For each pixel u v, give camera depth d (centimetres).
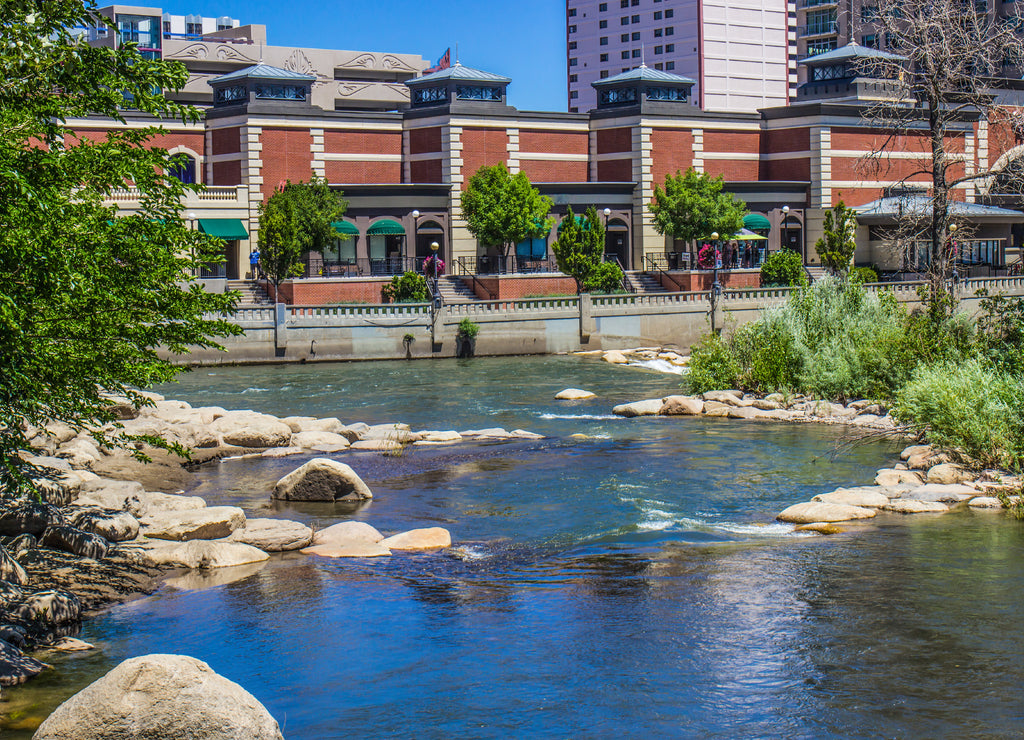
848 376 3434
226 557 1716
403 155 7381
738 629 1368
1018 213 7344
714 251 6306
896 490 2175
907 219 4325
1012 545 1759
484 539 1898
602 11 16012
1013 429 2394
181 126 6944
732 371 3831
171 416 3033
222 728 940
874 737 1056
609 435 3086
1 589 1433
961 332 3353
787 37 15450
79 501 1900
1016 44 3456
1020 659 1248
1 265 1241
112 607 1500
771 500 2189
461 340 5716
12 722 1093
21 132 1363
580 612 1454
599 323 5956
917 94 3572
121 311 1418
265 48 10094
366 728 1098
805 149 7838
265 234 6009
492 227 6712
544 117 7519
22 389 1388
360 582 1619
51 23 1483
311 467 2234
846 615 1412
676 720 1103
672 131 7638
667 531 1936
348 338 5531
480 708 1141
